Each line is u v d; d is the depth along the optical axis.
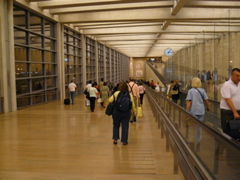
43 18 17.22
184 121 4.36
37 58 16.58
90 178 4.39
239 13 6.81
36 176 4.49
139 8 16.75
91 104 13.09
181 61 17.94
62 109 14.09
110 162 5.26
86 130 8.52
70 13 17.70
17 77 14.05
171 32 24.11
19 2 13.55
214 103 9.29
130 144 6.75
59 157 5.61
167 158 5.53
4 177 4.45
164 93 17.38
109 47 38.78
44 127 9.05
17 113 12.55
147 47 39.59
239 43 6.87
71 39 23.11
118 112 6.61
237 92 4.79
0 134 7.94
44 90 17.31
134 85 10.24
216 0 14.17
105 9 16.75
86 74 27.70
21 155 5.77
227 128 4.17
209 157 2.68
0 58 12.37
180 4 14.80
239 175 1.92
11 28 13.02
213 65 9.52
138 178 4.38
